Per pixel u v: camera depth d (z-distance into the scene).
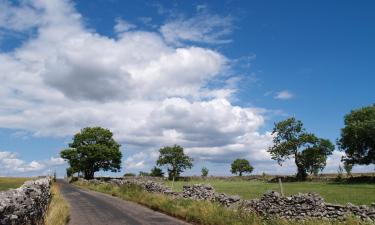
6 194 13.13
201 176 103.88
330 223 17.11
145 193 34.69
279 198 21.47
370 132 82.50
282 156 97.94
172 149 118.62
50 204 26.78
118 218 23.09
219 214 21.00
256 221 18.94
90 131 107.44
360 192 44.84
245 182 83.75
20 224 12.82
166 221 22.03
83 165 104.31
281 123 101.56
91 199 36.75
